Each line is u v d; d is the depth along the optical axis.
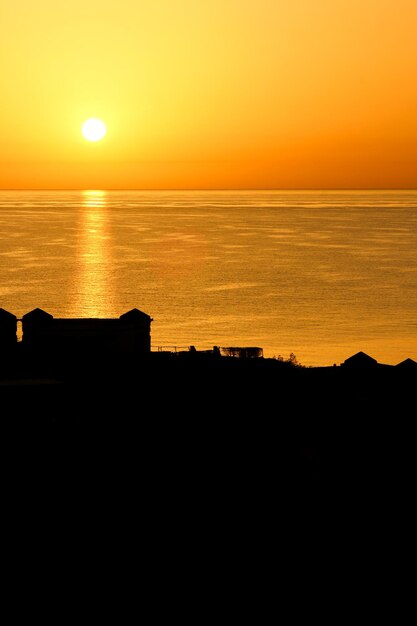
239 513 48.38
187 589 42.00
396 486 51.78
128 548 45.12
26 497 49.25
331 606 41.09
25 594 41.28
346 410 61.19
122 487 50.75
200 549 45.31
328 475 52.97
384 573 43.69
